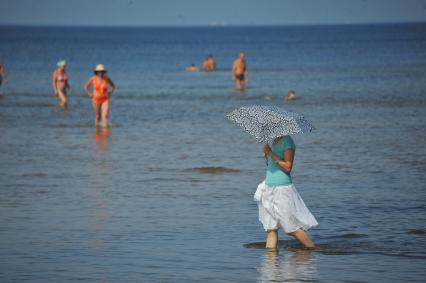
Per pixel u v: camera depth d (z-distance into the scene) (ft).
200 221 104.53
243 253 87.97
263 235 96.99
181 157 162.71
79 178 137.90
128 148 175.94
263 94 335.06
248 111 90.27
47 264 82.58
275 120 88.69
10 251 88.38
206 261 84.23
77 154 166.71
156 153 168.25
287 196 89.04
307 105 281.13
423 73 465.06
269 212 89.76
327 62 654.53
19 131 207.31
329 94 329.52
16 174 142.00
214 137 195.72
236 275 78.33
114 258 85.30
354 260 84.64
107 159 159.74
